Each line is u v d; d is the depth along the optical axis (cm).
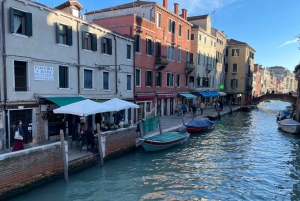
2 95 1096
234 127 2386
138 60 2136
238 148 1550
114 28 2112
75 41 1483
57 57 1366
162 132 1683
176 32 2772
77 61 1501
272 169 1160
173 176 1056
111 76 1820
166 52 2584
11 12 1110
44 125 1295
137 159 1282
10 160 771
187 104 3169
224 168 1167
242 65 4922
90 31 1594
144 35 2195
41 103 1273
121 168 1138
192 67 3125
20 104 1162
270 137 1908
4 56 1094
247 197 871
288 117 2570
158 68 2433
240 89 4962
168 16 2573
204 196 873
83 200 824
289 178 1052
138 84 2180
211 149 1519
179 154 1396
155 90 2433
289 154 1426
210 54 3859
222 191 916
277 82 11369
